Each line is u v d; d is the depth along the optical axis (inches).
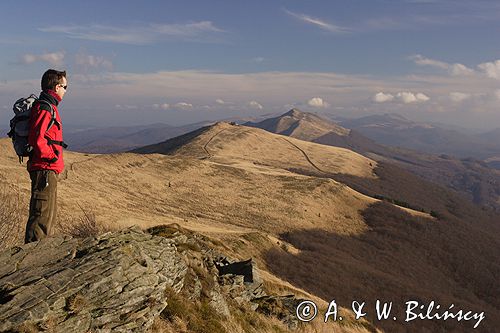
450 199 7003.0
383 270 2908.5
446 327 1905.8
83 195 2534.5
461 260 3472.0
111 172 3747.5
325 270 2202.3
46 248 299.6
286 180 4928.6
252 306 671.1
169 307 386.3
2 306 233.6
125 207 2630.4
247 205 3843.5
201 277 521.7
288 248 2420.0
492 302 2866.6
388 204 4569.4
